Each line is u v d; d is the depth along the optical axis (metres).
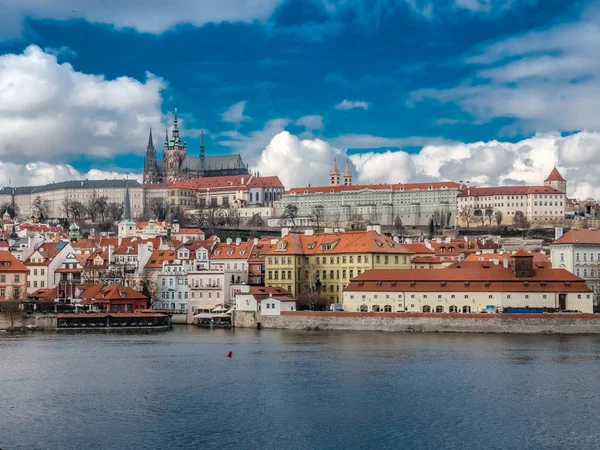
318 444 145.88
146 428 155.12
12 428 154.88
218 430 153.88
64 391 184.00
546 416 161.88
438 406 169.88
